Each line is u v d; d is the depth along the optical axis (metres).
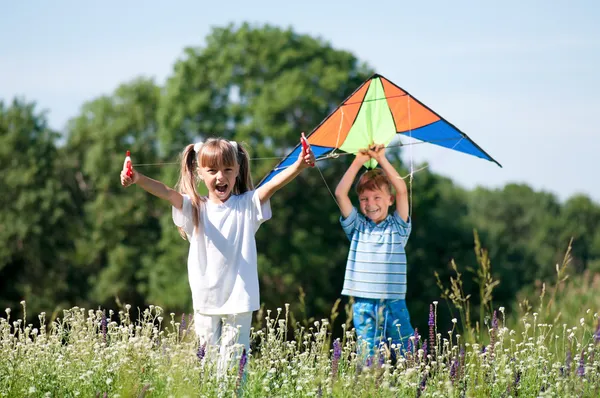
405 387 6.08
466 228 45.00
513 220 69.12
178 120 37.59
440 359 6.68
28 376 6.06
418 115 8.66
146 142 44.66
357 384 5.86
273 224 35.62
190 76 38.91
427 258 41.25
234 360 6.20
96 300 41.31
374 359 6.19
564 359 7.41
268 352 6.91
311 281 35.41
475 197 71.62
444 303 39.47
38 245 42.56
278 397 5.82
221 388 5.86
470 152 8.95
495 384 6.34
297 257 35.03
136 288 41.16
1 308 41.84
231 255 6.77
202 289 6.75
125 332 7.04
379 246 8.29
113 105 46.91
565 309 12.23
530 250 61.41
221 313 6.71
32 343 6.97
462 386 6.16
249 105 37.31
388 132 8.88
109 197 43.31
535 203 69.88
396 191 8.45
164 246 38.12
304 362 6.75
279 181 6.79
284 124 35.81
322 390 5.75
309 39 39.59
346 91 37.69
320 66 37.78
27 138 45.09
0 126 45.50
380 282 8.19
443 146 9.00
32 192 42.66
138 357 6.20
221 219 6.84
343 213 8.54
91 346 6.98
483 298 7.79
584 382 6.21
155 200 43.19
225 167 6.88
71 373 6.27
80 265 43.03
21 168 43.44
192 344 6.46
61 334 7.50
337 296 36.38
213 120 37.50
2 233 41.69
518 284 48.09
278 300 34.66
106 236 42.53
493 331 6.86
